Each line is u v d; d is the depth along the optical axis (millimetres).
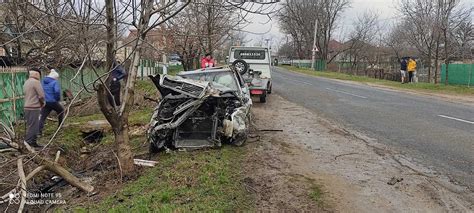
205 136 8125
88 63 5695
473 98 18062
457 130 9445
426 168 6359
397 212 4688
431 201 4992
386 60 53000
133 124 10930
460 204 4879
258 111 13016
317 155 7309
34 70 8602
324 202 5023
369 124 10422
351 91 20969
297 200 5102
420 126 10039
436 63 27141
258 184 5684
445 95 19547
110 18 5320
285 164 6703
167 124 7609
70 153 9094
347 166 6574
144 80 21906
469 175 5969
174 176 6020
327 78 36250
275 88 22609
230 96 8172
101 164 7746
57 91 9766
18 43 10789
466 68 25344
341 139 8633
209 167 6320
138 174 6492
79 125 10906
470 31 33719
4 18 8438
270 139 8680
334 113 12508
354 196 5215
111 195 5746
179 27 12602
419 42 33219
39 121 8914
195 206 4828
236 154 7324
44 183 6934
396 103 15289
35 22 5449
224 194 5238
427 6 28438
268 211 4758
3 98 10789
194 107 7734
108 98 6121
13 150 6227
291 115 12133
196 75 9727
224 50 25062
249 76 15727
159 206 4926
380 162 6781
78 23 4918
